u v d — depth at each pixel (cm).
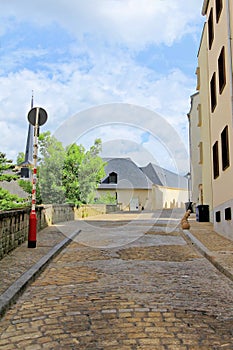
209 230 1625
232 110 1188
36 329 452
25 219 1185
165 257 984
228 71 1234
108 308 530
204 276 751
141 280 709
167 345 402
